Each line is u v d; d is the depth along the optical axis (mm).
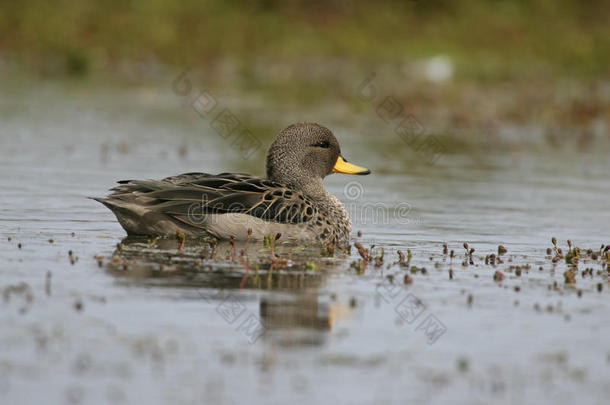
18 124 25516
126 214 13797
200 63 41531
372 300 10938
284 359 8953
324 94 34906
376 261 12961
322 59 43906
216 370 8617
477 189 19625
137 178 19312
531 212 17375
